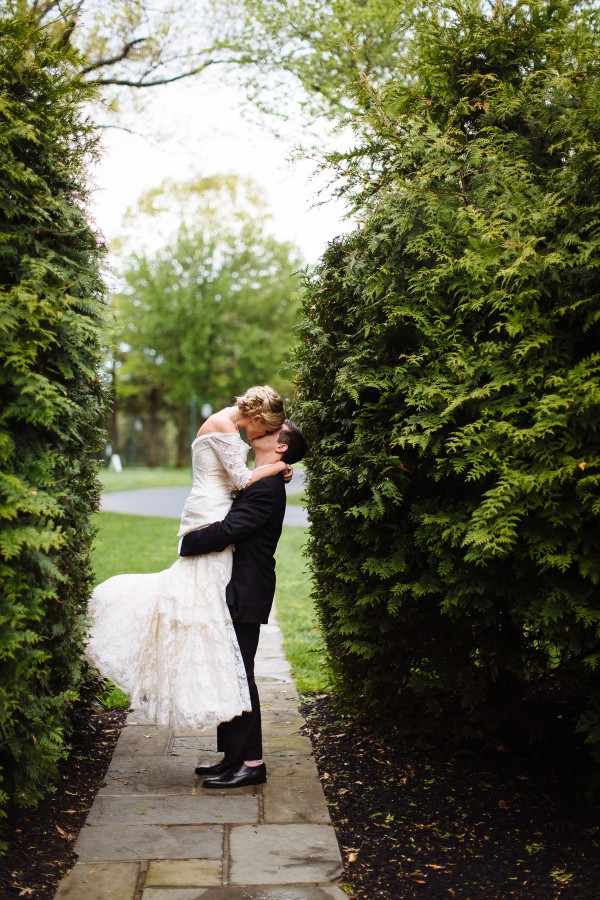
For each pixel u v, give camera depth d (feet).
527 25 12.78
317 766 12.68
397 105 13.34
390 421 11.91
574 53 12.26
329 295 13.75
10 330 9.34
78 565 12.53
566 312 10.43
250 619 11.62
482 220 10.59
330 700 16.28
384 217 11.89
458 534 10.79
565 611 10.13
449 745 13.46
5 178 9.61
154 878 9.02
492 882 9.07
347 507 12.84
